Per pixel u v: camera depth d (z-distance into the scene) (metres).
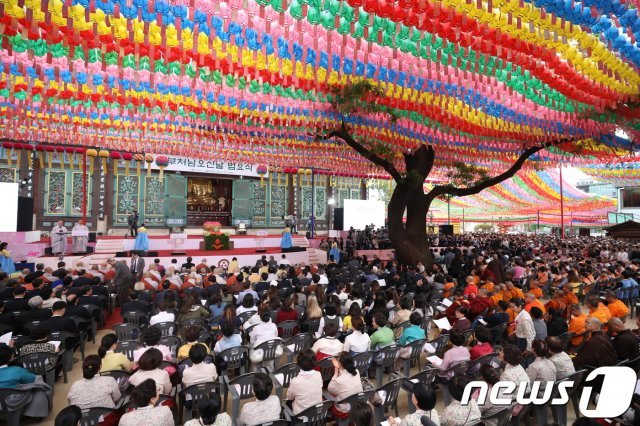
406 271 11.18
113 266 11.89
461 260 14.48
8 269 11.23
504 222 35.84
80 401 3.62
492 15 4.62
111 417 3.75
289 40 5.39
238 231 22.88
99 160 20.52
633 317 9.69
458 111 8.68
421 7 4.27
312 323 6.50
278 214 25.95
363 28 4.75
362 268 11.39
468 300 7.29
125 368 4.44
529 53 5.45
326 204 27.75
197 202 26.02
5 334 5.28
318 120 10.04
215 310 6.88
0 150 18.33
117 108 9.52
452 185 15.00
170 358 4.69
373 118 9.72
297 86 7.23
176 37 5.26
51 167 19.45
